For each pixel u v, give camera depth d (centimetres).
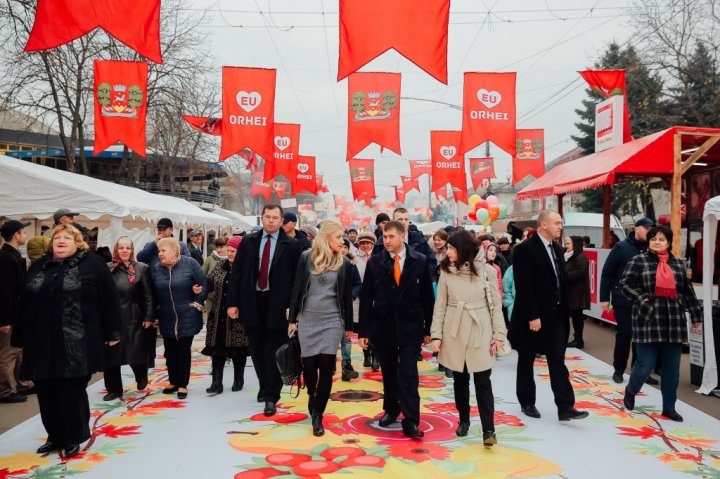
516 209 6588
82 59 2241
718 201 672
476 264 512
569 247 1023
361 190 2584
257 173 2516
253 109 1142
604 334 1162
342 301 552
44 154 3388
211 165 3216
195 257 1304
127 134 1061
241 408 639
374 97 1171
